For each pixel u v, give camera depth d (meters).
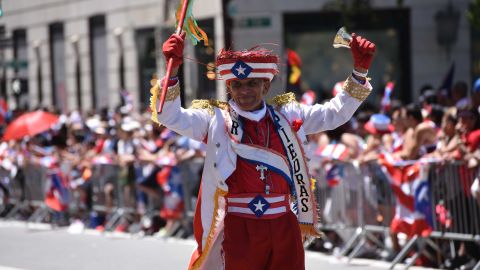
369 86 15.27
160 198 34.47
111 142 37.09
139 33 65.62
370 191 27.22
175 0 53.38
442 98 32.50
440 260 25.70
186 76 54.62
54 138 39.12
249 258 15.03
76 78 73.94
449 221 24.78
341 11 49.44
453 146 25.06
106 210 36.72
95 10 70.94
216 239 15.54
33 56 79.38
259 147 15.12
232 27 43.53
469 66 52.59
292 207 15.82
